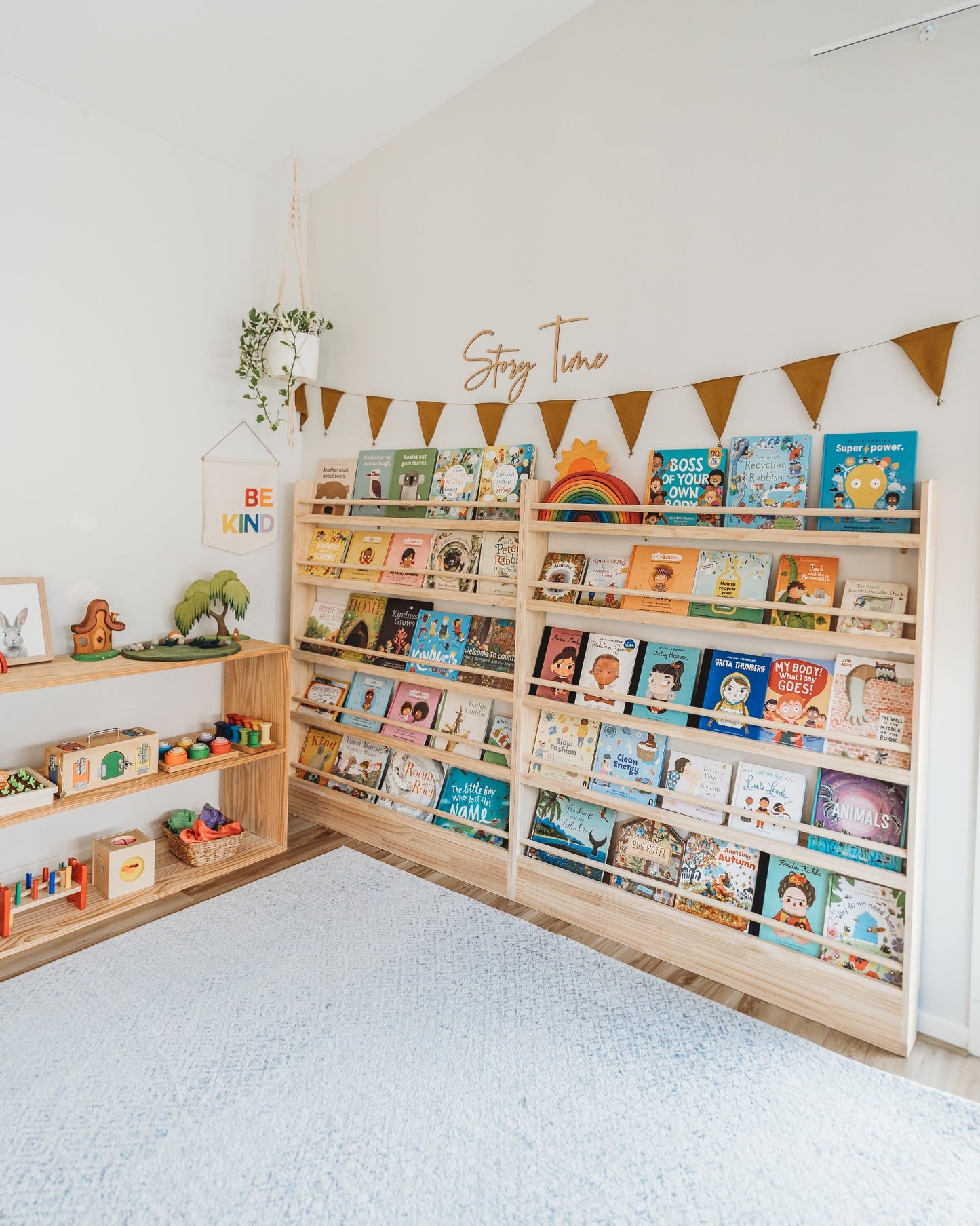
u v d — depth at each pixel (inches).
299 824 128.6
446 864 112.3
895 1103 71.1
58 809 91.0
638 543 97.4
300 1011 81.0
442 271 116.4
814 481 86.0
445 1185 60.6
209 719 124.7
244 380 124.8
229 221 120.4
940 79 76.8
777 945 85.4
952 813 79.0
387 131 119.2
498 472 109.1
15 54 91.4
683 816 91.4
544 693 104.0
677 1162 63.6
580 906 99.2
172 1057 73.7
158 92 102.0
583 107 101.4
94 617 101.4
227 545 124.4
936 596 79.0
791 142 86.0
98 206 103.7
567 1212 58.7
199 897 104.1
